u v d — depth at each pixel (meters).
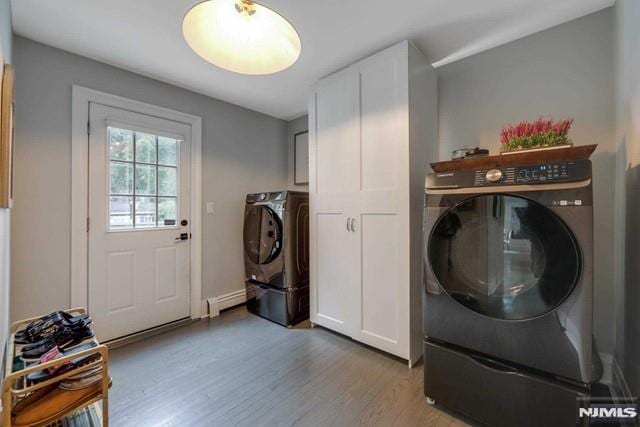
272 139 3.56
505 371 1.31
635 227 1.39
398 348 1.97
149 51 2.08
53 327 1.38
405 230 1.93
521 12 1.71
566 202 1.16
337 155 2.33
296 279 2.71
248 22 1.67
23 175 1.92
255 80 2.53
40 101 1.98
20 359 1.21
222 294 3.04
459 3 1.62
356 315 2.21
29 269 1.95
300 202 2.77
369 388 1.73
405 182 1.92
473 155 1.74
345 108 2.27
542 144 1.41
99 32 1.86
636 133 1.37
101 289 2.26
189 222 2.79
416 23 1.78
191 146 2.79
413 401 1.61
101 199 2.26
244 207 3.24
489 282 1.35
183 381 1.80
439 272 1.49
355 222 2.20
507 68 2.04
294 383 1.78
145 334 2.46
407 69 1.92
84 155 2.16
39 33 1.87
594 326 1.73
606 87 1.72
